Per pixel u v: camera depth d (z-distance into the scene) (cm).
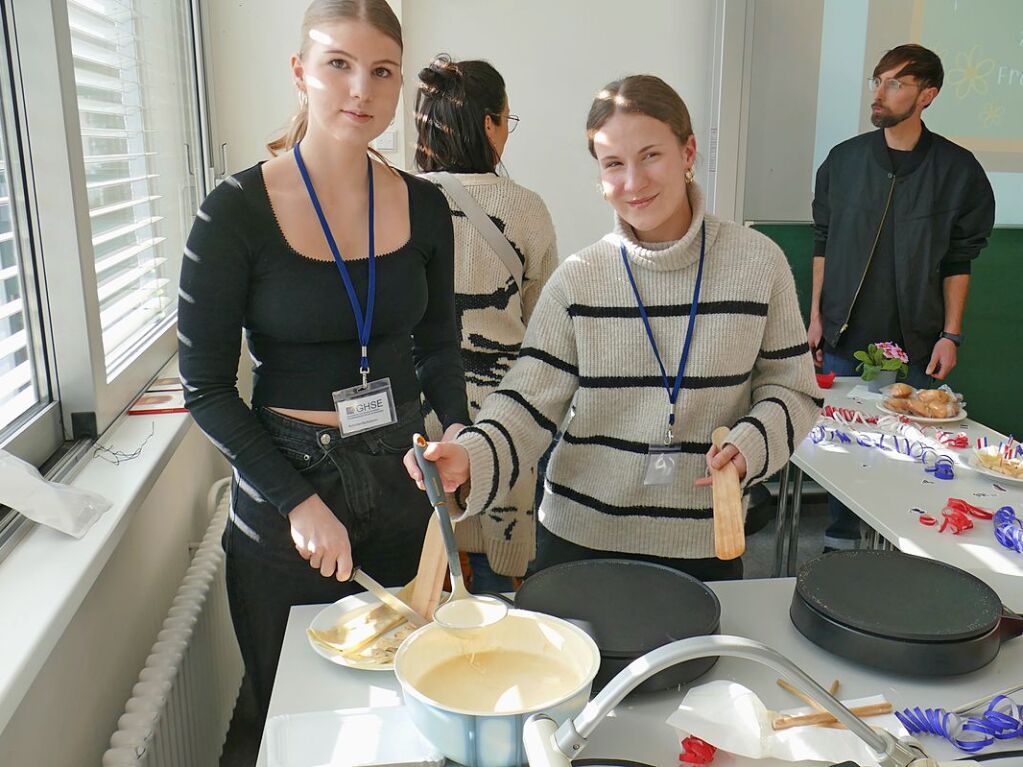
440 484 120
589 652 103
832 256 331
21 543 130
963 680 114
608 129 138
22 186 161
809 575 128
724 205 368
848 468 220
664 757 99
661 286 145
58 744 132
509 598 129
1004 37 364
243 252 137
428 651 107
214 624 198
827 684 112
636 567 131
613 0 358
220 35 326
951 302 326
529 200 209
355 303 143
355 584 152
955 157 312
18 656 100
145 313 237
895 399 263
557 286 149
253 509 147
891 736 79
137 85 239
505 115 211
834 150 328
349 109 132
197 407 138
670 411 145
